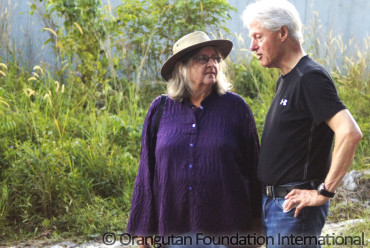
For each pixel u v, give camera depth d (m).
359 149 7.02
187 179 2.97
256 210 3.13
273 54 2.71
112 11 8.94
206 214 2.96
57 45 7.62
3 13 8.26
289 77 2.68
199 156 2.98
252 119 3.12
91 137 6.30
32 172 5.32
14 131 6.12
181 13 8.45
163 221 3.02
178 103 3.12
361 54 9.47
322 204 2.71
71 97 7.48
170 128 3.06
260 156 2.84
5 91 7.31
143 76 8.38
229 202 2.97
